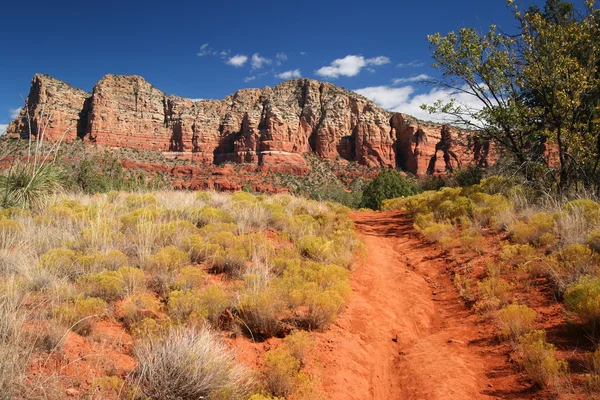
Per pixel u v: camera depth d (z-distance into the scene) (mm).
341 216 11477
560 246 6266
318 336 4383
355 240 8539
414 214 13188
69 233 6520
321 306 4527
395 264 8086
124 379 2957
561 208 8039
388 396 3752
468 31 11398
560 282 5172
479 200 10695
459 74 11656
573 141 9531
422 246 9172
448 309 5836
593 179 9742
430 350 4574
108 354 3244
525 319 4520
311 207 12859
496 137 11516
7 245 5523
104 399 2639
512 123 10781
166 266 5188
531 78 10438
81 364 2982
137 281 4680
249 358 3713
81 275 4738
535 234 7078
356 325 4980
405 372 4168
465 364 4188
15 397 2428
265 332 4230
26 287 4113
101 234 6234
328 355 4027
